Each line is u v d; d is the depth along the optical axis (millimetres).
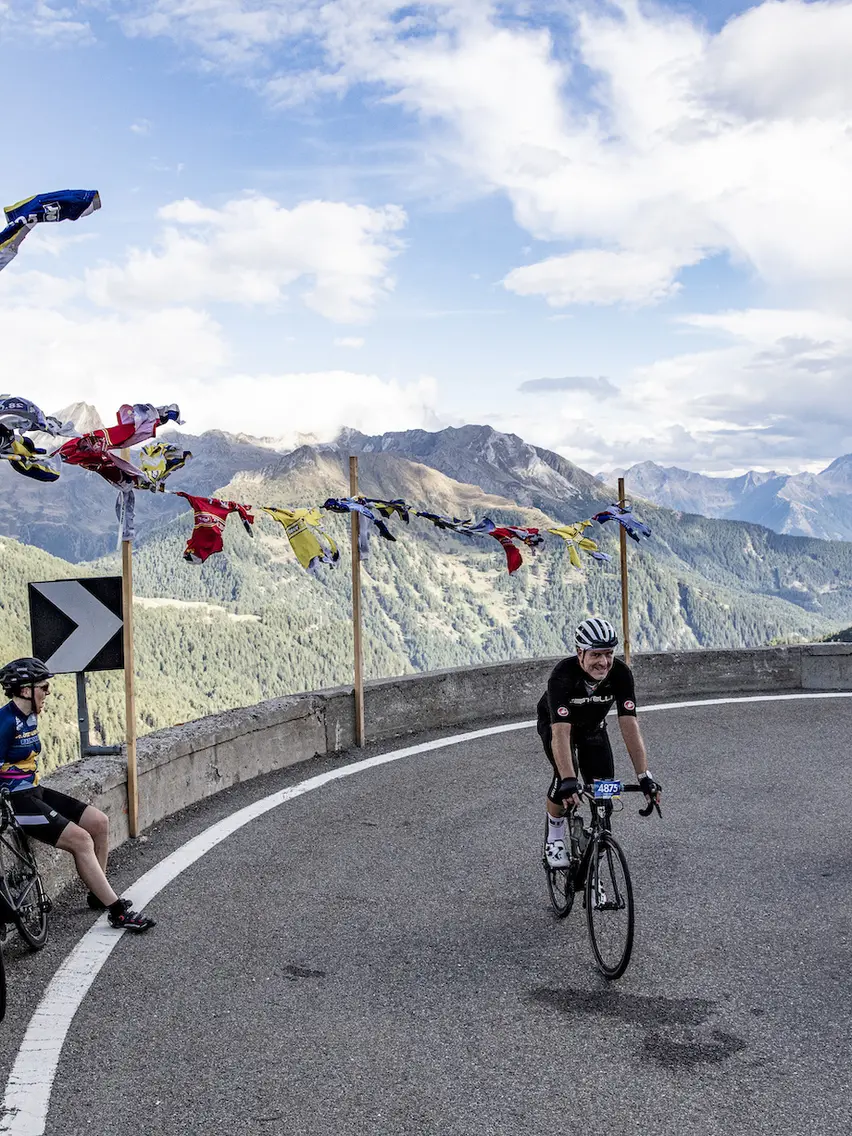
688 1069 3828
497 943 5148
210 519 6398
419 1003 4434
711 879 6129
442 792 8234
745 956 4953
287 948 5074
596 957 4832
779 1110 3531
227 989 4582
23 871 5074
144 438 5809
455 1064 3877
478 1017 4289
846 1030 4148
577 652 5109
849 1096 3623
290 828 7203
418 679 10859
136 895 5832
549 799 5559
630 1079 3756
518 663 12016
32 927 5012
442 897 5828
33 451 5414
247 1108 3555
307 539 6984
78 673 7059
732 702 12195
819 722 10977
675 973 4750
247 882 6066
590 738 5293
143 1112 3531
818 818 7434
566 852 5492
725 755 9492
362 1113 3521
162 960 4914
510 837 7004
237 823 7312
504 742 10211
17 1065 3865
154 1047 4016
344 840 6922
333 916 5520
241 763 8539
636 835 7047
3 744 5039
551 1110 3541
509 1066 3857
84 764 6797
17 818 5102
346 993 4543
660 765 9117
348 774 8859
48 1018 4273
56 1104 3584
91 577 6938
